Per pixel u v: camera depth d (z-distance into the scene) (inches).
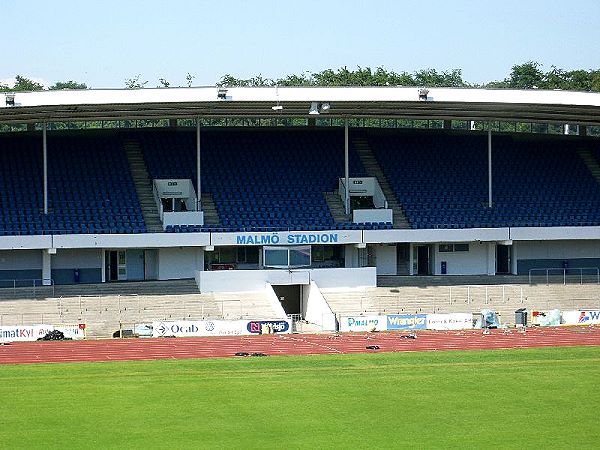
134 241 2913.4
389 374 2015.3
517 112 3088.1
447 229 3102.9
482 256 3243.1
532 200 3319.4
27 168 3147.1
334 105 2915.8
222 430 1552.7
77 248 2906.0
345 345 2445.9
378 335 2655.0
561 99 2881.4
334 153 3395.7
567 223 3238.2
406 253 3228.3
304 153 3380.9
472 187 3334.2
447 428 1569.9
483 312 2829.7
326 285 2997.0
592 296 3075.8
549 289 3080.7
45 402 1747.0
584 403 1744.6
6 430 1555.1
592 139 3602.4
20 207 3002.0
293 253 3016.7
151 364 2139.5
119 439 1499.8
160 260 3026.6
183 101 2741.1
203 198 3154.5
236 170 3272.6
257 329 2679.6
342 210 3201.3
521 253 3270.2
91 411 1679.4
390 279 3110.2
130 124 3784.5
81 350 2347.4
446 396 1803.6
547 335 2635.3
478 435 1526.8
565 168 3469.5
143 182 3174.2
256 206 3154.5
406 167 3373.5
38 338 2536.9
